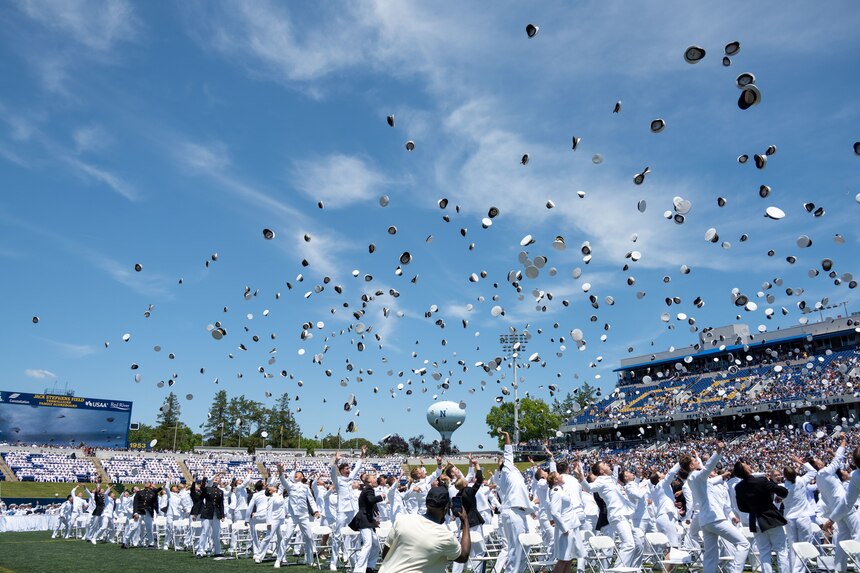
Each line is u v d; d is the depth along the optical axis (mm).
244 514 19188
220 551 16688
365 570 11070
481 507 14898
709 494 9516
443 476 12938
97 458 63969
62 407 69375
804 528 10727
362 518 11391
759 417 56000
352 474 14398
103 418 71750
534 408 84875
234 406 116375
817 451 43250
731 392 59875
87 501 26406
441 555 4875
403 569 4797
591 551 12953
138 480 60438
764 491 9414
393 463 75250
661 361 77750
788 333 66438
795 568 9992
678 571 12758
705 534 9492
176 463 67062
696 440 58375
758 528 9312
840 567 10898
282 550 14148
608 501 11477
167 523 20250
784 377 58281
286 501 15102
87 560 15305
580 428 71688
